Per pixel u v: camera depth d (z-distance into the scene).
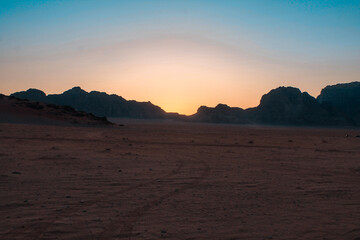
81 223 10.64
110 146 38.12
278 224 11.11
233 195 15.12
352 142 57.91
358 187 17.86
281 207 13.30
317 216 12.16
